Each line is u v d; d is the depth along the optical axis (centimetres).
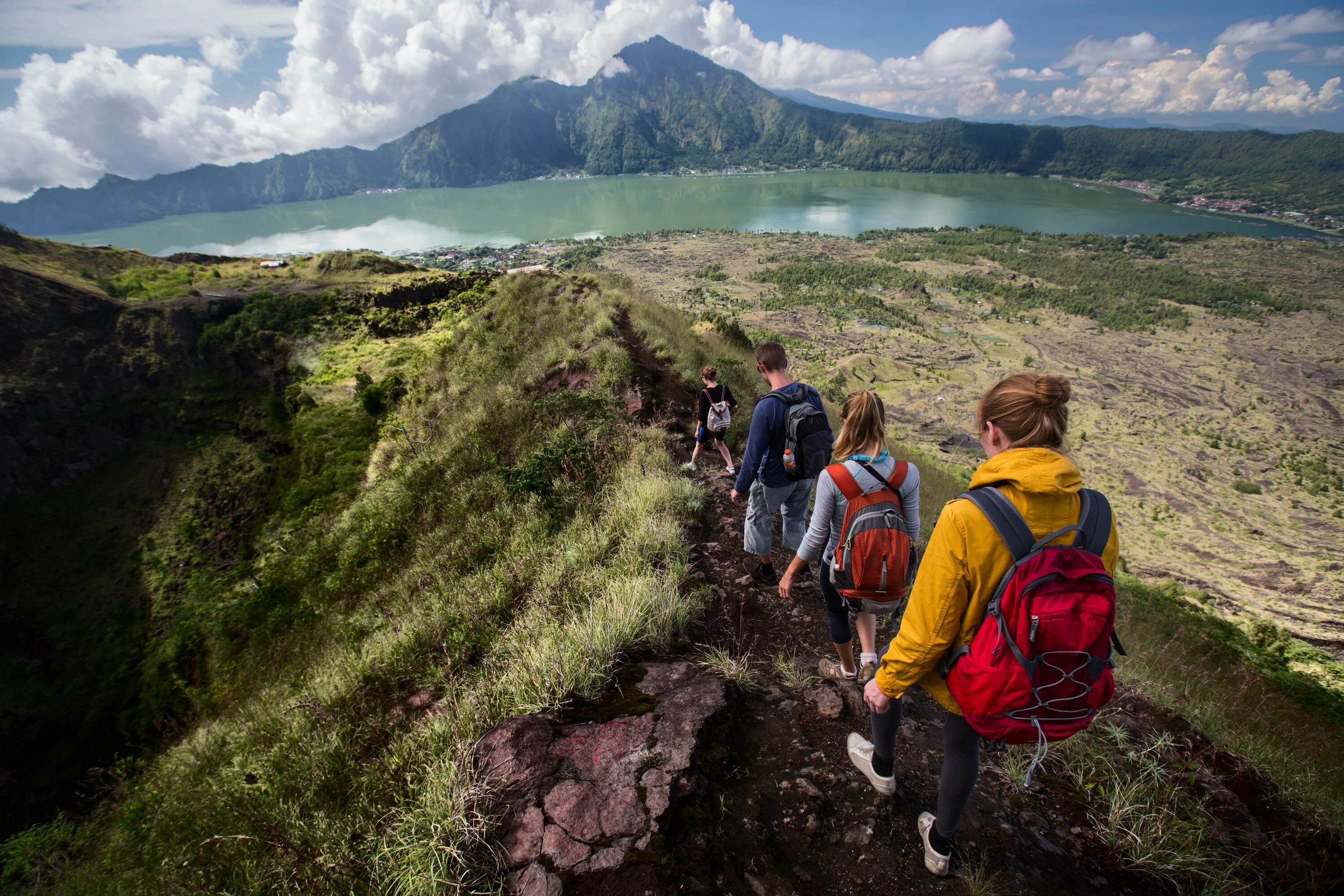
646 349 1316
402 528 1046
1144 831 235
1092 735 295
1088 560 165
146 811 500
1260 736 344
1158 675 442
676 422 904
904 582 270
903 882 217
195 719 1043
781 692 325
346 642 720
